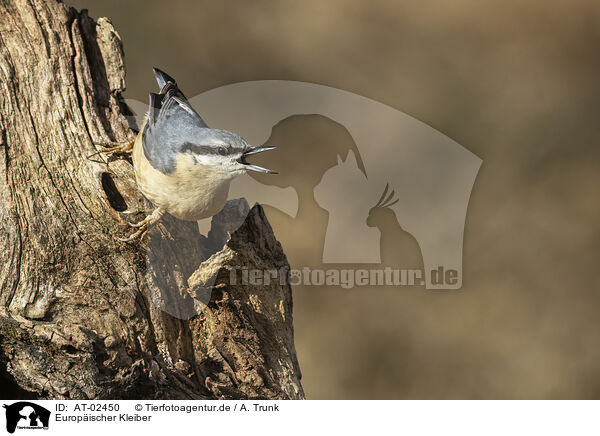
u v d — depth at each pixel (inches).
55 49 257.1
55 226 225.1
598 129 577.9
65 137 243.8
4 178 232.5
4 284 217.0
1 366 204.5
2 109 242.8
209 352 230.1
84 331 208.1
